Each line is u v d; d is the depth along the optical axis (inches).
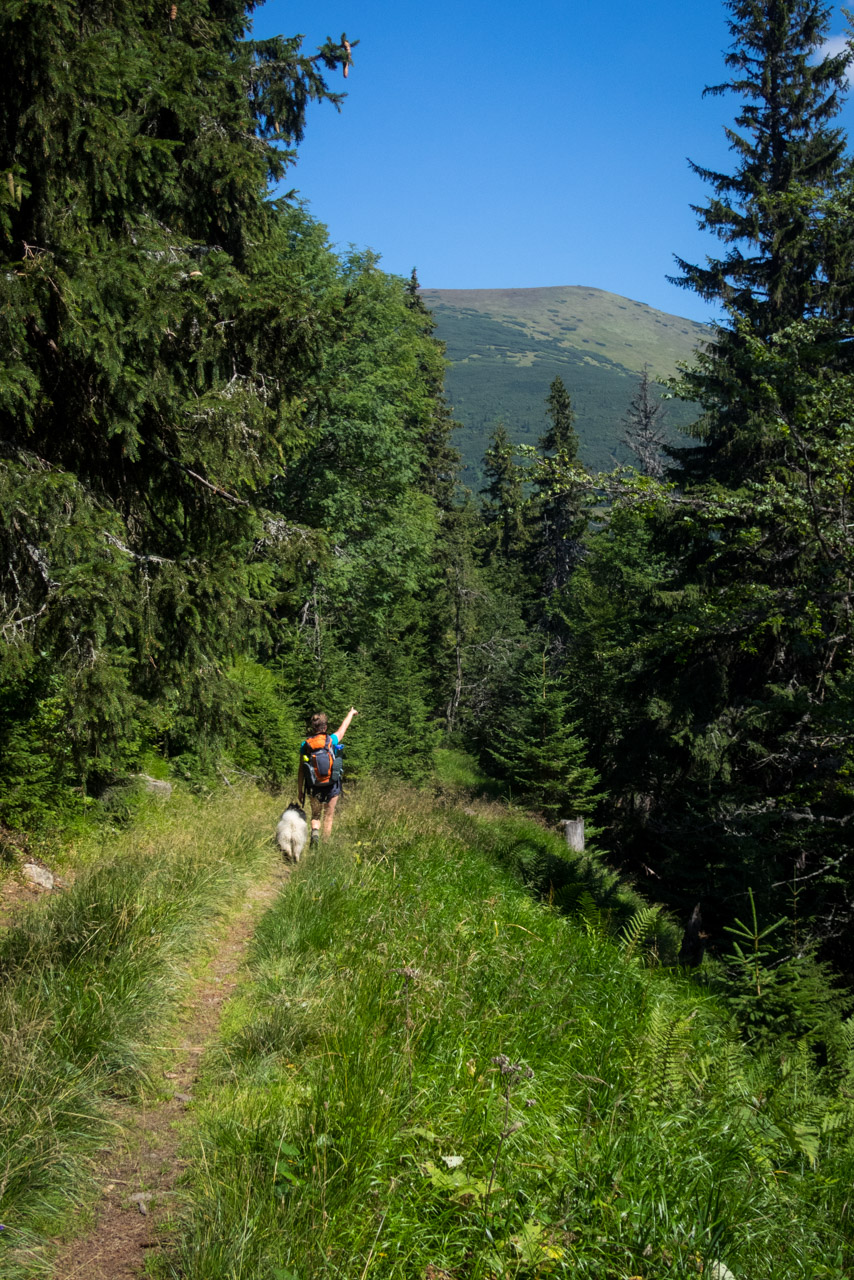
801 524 418.6
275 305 268.2
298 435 310.5
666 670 694.5
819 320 430.3
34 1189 112.9
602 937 251.4
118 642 265.7
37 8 201.0
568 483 451.5
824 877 377.1
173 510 301.1
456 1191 113.0
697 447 776.9
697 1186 121.6
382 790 543.2
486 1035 161.8
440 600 1641.2
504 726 1263.5
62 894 217.2
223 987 201.6
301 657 831.7
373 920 230.5
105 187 242.8
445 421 1927.9
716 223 723.4
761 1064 177.5
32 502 218.5
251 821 390.3
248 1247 100.3
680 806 773.9
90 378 253.9
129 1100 142.6
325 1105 130.5
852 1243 120.5
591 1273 102.7
